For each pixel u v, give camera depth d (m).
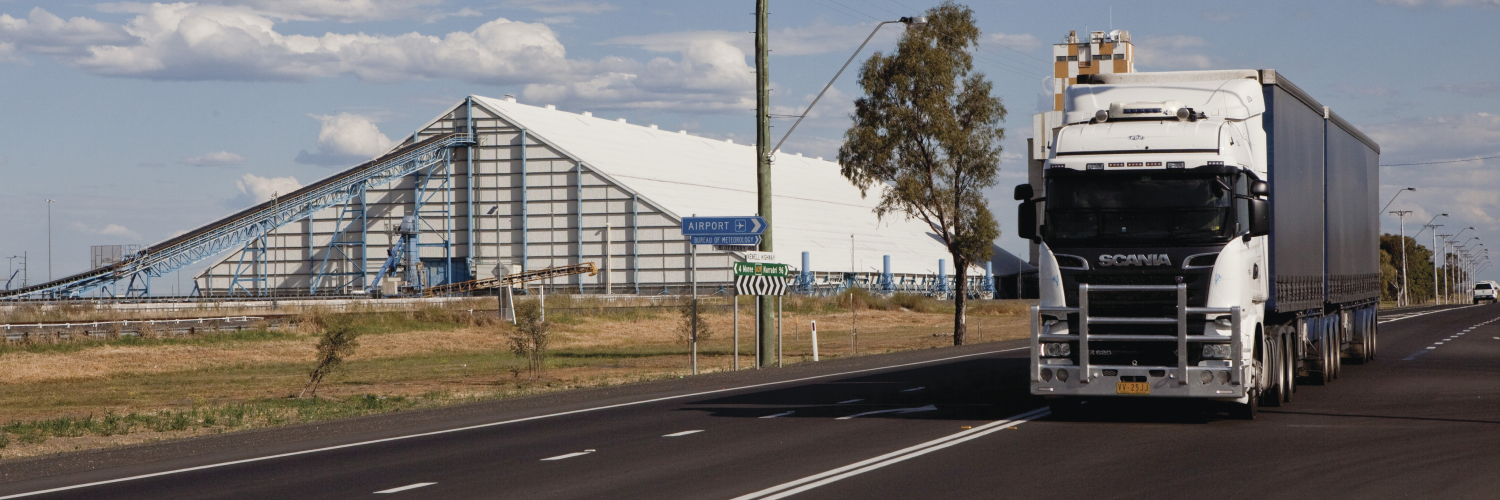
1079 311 15.18
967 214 42.41
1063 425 15.67
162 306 60.97
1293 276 18.70
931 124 41.22
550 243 91.50
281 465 12.91
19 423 19.61
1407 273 169.75
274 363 37.66
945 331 57.88
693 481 11.30
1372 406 17.98
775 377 25.44
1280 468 11.84
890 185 43.19
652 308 65.31
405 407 22.50
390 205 93.56
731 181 107.56
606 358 39.22
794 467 12.12
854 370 27.14
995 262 127.12
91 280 78.50
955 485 10.92
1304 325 20.72
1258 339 16.50
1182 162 15.01
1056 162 15.50
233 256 93.31
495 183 92.75
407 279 90.00
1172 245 14.96
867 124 41.97
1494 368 26.27
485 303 65.31
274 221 87.75
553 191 91.81
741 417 17.19
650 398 20.83
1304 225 19.78
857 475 11.55
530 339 34.88
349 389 28.69
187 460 13.54
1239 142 15.79
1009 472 11.67
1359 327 27.19
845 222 113.81
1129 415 16.83
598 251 90.69
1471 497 10.14
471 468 12.39
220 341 41.62
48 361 34.09
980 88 42.00
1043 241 15.63
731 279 88.00
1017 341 40.56
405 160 90.69
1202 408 17.73
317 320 48.47
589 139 97.75
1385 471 11.59
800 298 76.31
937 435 14.66
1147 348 15.04
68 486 11.66
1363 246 26.92
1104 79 17.66
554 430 15.92
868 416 17.00
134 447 15.09
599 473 11.89
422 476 11.88
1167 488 10.69
